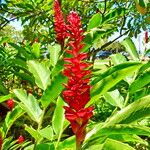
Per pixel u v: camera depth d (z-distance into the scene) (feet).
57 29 10.85
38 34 25.17
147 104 6.75
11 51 23.07
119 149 6.04
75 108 6.23
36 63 11.10
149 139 15.23
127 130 6.48
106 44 21.22
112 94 10.79
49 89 8.20
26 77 14.94
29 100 9.94
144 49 14.76
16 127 20.21
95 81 7.08
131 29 20.99
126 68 6.83
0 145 9.30
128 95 9.21
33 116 9.50
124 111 6.87
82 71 6.02
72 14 6.11
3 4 23.18
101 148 6.18
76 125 6.39
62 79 8.07
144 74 8.78
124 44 12.54
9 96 10.56
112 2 22.93
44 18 22.77
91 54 19.88
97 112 20.63
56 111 8.20
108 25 10.12
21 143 11.77
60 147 7.77
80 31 6.05
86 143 6.97
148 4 12.42
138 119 6.77
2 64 20.75
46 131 8.45
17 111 10.39
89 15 24.50
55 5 10.64
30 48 18.75
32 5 22.45
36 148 7.89
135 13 20.52
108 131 6.61
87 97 6.21
